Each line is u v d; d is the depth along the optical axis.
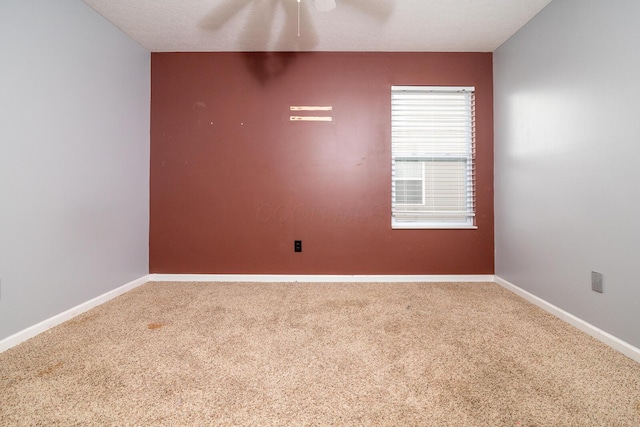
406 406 1.12
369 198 2.79
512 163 2.47
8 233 1.59
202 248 2.81
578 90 1.79
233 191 2.79
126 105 2.49
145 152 2.74
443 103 2.78
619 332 1.54
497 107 2.69
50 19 1.81
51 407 1.11
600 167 1.65
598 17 1.64
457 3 2.07
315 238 2.79
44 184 1.78
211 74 2.78
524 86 2.32
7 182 1.58
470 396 1.17
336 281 2.78
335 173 2.79
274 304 2.21
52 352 1.52
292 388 1.23
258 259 2.80
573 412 1.08
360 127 2.78
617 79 1.54
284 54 2.78
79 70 2.03
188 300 2.29
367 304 2.21
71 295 1.98
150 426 1.02
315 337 1.68
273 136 2.79
